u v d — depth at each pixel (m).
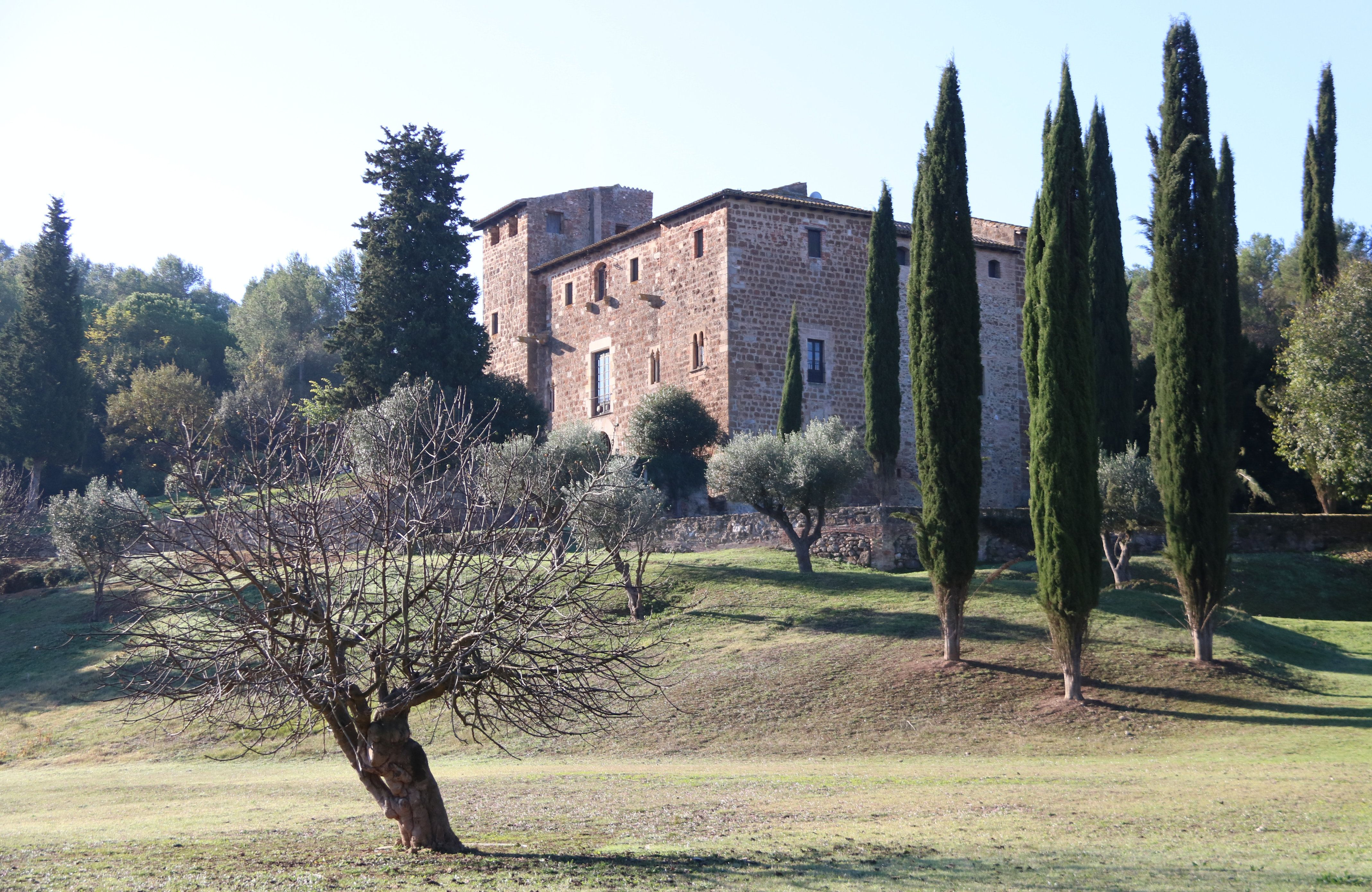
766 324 46.44
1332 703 21.64
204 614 12.37
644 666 12.34
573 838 12.32
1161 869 9.71
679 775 17.95
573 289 56.00
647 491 33.88
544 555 12.22
